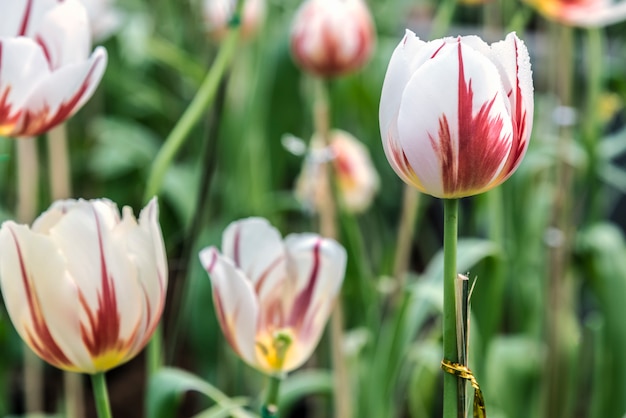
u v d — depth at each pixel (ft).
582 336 5.42
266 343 3.14
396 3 7.73
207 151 3.83
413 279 5.54
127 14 6.80
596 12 4.20
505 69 2.70
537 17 7.09
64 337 2.85
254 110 5.88
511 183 5.24
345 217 4.69
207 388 3.48
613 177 6.27
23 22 3.11
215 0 5.55
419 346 4.58
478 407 2.72
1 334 4.85
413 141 2.67
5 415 5.52
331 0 4.33
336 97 6.30
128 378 7.32
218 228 5.95
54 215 2.90
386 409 4.13
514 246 5.38
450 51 2.64
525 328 5.63
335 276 3.14
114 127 7.20
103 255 2.83
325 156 4.40
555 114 4.99
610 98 6.08
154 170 3.55
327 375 4.61
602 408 4.97
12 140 5.66
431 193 2.70
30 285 2.83
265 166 6.31
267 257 3.14
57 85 3.01
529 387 5.32
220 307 3.10
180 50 7.39
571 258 5.12
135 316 2.87
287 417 6.99
